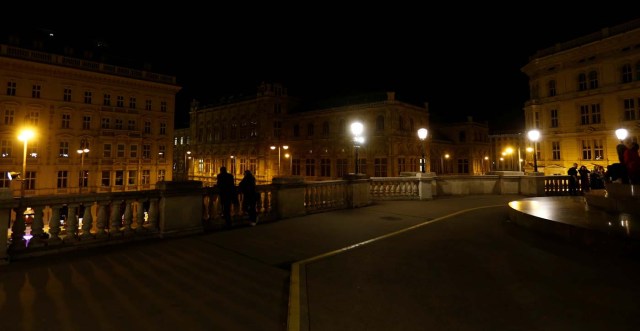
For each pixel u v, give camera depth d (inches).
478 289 186.1
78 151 1772.9
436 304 168.4
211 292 188.7
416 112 2294.5
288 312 162.6
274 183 427.2
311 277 209.8
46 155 1737.2
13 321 151.3
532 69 1695.4
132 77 2050.9
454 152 2751.0
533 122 1641.2
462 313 157.6
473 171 2709.2
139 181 2075.5
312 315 157.6
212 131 3265.3
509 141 3184.1
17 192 1628.9
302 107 2824.8
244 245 291.7
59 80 1796.3
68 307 166.7
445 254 257.1
